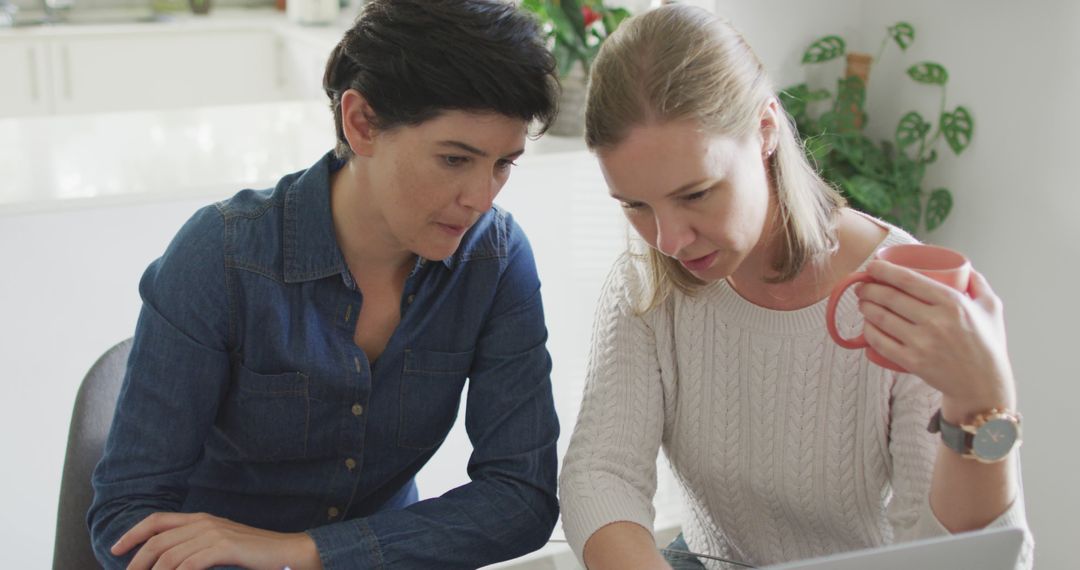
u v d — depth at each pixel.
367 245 1.28
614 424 1.36
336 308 1.30
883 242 1.28
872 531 1.36
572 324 2.57
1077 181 2.20
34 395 2.17
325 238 1.27
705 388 1.37
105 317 2.19
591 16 2.47
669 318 1.37
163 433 1.25
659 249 1.15
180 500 1.29
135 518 1.22
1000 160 2.37
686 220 1.12
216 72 4.67
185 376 1.25
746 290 1.32
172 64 4.59
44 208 2.08
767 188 1.21
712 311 1.34
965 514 1.10
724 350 1.34
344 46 1.17
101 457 1.37
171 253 1.27
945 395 1.05
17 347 2.13
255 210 1.28
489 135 1.13
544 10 2.43
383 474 1.42
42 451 2.20
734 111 1.10
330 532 1.22
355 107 1.16
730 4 2.50
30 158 2.44
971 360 1.00
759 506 1.40
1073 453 2.30
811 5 2.60
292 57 4.60
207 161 2.47
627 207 1.17
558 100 1.17
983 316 1.01
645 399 1.37
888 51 2.62
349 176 1.27
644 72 1.08
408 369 1.34
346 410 1.33
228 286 1.25
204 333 1.25
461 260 1.33
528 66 1.11
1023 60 2.28
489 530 1.29
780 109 1.22
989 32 2.34
